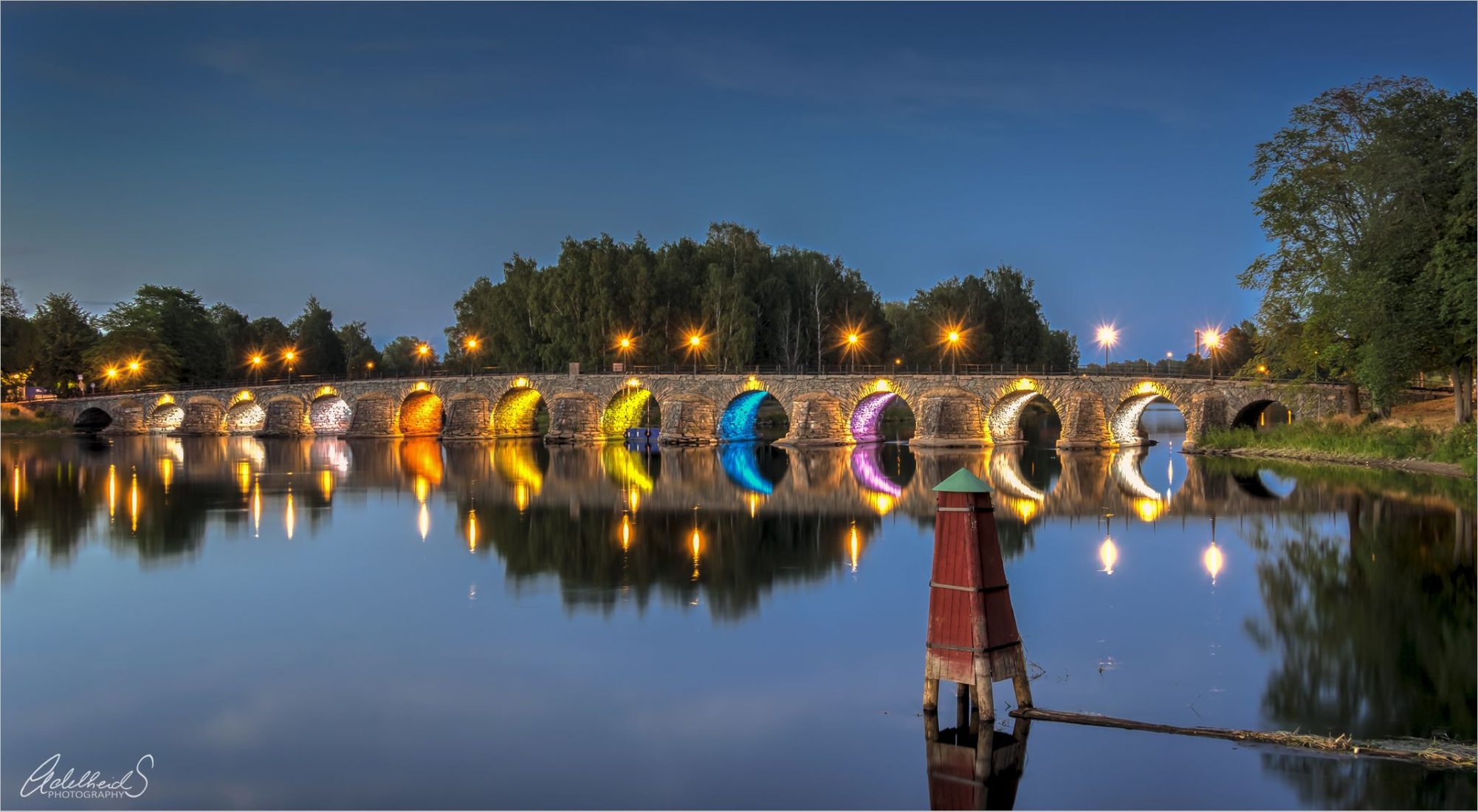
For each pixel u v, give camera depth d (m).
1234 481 61.03
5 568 38.72
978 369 125.38
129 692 24.64
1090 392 88.25
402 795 18.88
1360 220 64.06
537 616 30.86
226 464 83.56
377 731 21.94
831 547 42.12
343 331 191.38
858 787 18.38
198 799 19.00
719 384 106.25
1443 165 58.69
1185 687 22.52
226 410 128.75
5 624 30.72
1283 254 68.75
